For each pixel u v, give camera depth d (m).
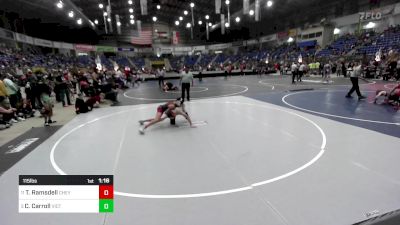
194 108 9.94
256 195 3.41
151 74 31.50
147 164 4.57
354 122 7.10
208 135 6.23
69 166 4.57
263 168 4.25
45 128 7.43
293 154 4.83
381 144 5.25
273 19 45.69
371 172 3.99
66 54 42.50
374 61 21.78
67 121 8.32
